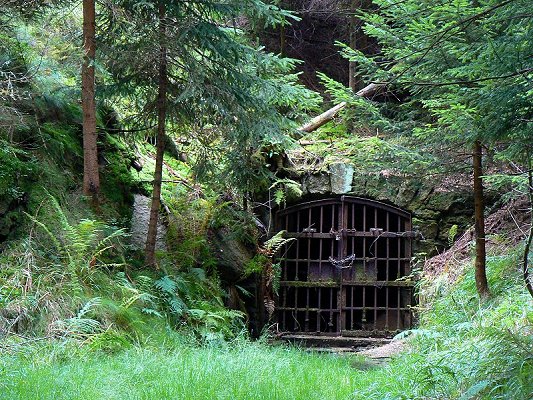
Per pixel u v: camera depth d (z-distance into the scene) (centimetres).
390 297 1432
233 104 955
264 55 1000
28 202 852
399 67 743
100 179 1032
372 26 738
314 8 1706
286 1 1777
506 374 459
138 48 916
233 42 944
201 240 1102
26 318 698
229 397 491
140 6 926
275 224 1399
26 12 895
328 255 1477
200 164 1106
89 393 484
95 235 834
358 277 1388
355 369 727
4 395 466
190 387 513
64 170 964
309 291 1416
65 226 806
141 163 1208
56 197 895
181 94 914
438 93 753
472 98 607
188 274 1047
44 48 933
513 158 636
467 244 1188
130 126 1142
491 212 1248
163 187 1195
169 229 1094
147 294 820
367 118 888
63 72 1043
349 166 1376
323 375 629
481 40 593
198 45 940
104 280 838
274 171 1373
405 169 898
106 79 1025
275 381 558
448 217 1345
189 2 948
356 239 1458
